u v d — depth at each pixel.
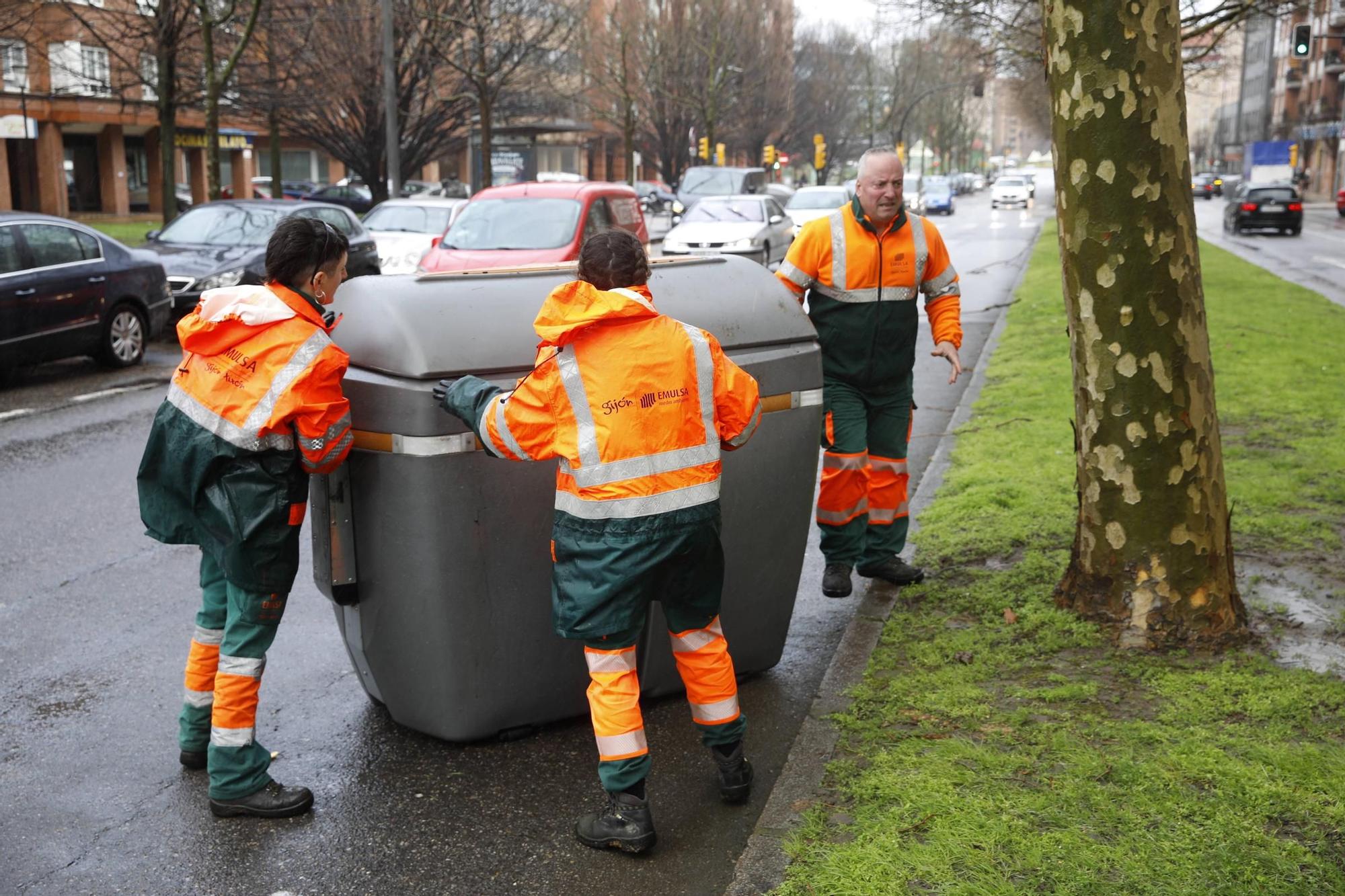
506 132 37.03
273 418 3.40
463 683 3.90
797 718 4.30
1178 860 3.04
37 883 3.28
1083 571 4.64
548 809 3.66
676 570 3.36
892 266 5.05
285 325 3.45
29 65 37.00
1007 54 20.31
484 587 3.80
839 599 5.50
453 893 3.22
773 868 3.16
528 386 3.21
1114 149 4.17
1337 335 12.66
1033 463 7.39
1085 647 4.44
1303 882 2.94
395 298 3.76
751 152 65.19
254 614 3.57
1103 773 3.48
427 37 29.09
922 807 3.33
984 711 3.95
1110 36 4.11
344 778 3.87
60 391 11.45
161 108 25.14
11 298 11.20
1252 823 3.19
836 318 5.10
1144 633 4.42
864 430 5.16
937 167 100.81
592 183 14.74
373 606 3.89
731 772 3.61
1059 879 2.98
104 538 6.67
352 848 3.45
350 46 30.83
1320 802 3.28
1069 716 3.89
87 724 4.32
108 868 3.36
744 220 21.80
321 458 3.47
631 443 3.18
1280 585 5.08
